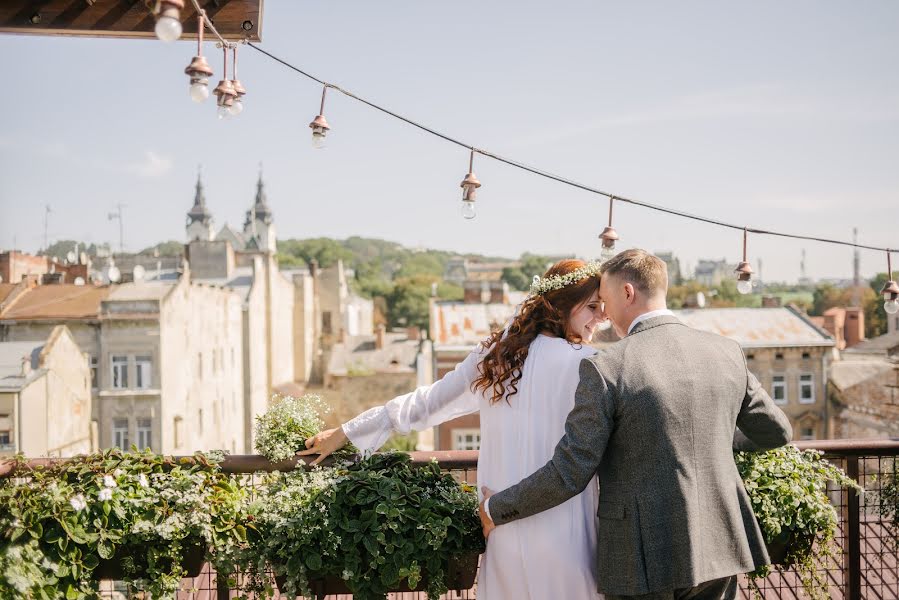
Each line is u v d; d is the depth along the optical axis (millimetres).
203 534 2811
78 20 2742
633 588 2309
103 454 3010
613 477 2373
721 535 2342
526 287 120250
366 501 2805
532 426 2605
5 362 23453
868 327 69188
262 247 135625
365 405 45156
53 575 2740
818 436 32406
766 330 33781
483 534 2840
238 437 40844
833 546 3488
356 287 115062
